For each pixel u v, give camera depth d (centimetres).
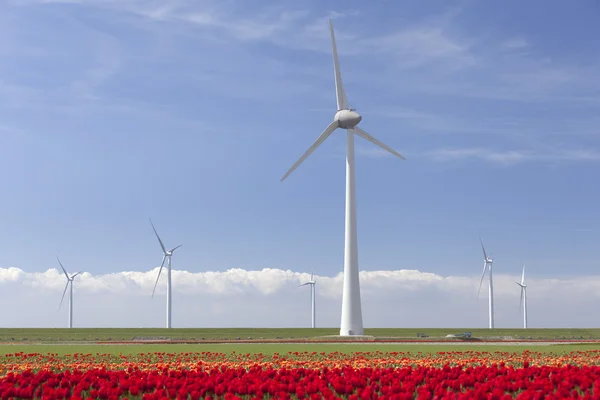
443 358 4541
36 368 3816
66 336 11719
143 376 2759
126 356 4922
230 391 2362
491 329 14788
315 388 2320
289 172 10825
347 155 11106
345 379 2552
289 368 3678
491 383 2469
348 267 10894
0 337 11156
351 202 11019
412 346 7325
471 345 7681
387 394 2242
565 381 2614
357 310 10819
